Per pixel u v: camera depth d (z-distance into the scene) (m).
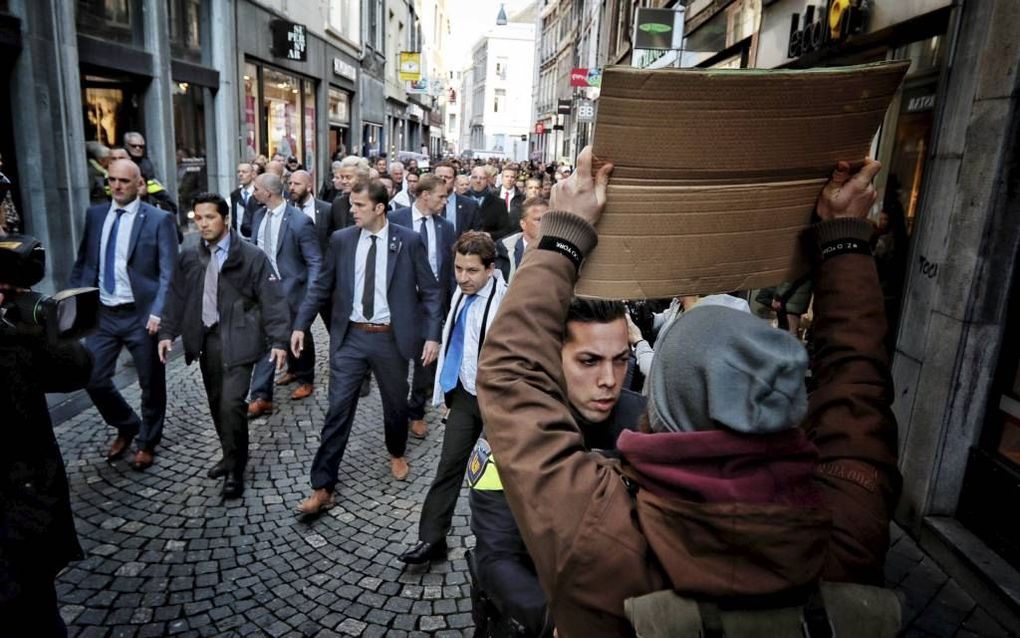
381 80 25.55
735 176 0.97
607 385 1.57
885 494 0.97
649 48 10.27
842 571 0.88
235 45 11.52
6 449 1.80
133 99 8.65
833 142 0.99
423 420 4.93
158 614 2.83
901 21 4.31
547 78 45.62
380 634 2.78
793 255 1.13
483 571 1.44
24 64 6.09
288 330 3.83
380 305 3.72
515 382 0.92
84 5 7.40
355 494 3.91
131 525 3.47
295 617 2.85
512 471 0.89
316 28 16.42
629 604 0.78
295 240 5.42
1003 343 3.24
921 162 4.05
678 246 1.01
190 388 5.37
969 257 3.27
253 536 3.43
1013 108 3.06
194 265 3.76
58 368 1.90
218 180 11.28
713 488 0.79
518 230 7.96
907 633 2.87
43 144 6.34
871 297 1.06
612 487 0.88
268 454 4.37
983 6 3.27
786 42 6.55
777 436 0.82
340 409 3.65
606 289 1.04
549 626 1.23
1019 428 3.13
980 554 3.15
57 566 1.94
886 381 1.04
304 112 16.25
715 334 0.84
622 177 0.94
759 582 0.76
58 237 6.59
